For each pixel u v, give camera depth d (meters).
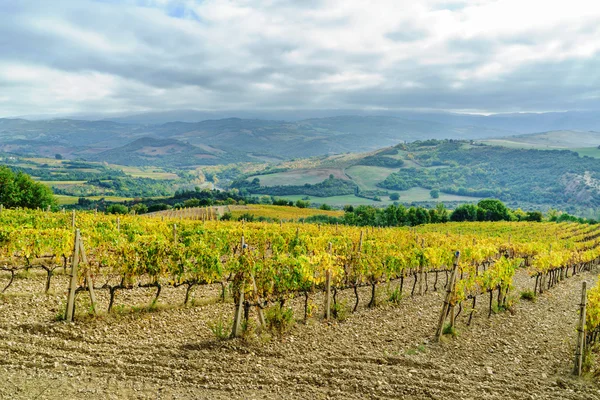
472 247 21.97
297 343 9.80
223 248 18.59
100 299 11.41
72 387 6.79
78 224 19.66
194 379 7.54
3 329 8.42
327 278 11.96
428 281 19.67
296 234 22.48
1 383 6.58
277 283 10.68
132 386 7.07
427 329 11.89
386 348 10.09
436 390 8.05
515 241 38.53
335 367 8.63
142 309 10.84
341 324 11.62
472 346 10.95
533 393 8.38
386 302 14.38
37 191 53.00
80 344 8.38
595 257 31.94
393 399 7.58
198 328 10.05
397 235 30.16
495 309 14.88
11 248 12.49
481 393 8.13
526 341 11.83
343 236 24.41
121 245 11.05
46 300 10.62
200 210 90.62
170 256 11.37
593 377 9.52
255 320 10.89
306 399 7.29
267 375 7.98
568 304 17.83
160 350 8.52
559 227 71.25
